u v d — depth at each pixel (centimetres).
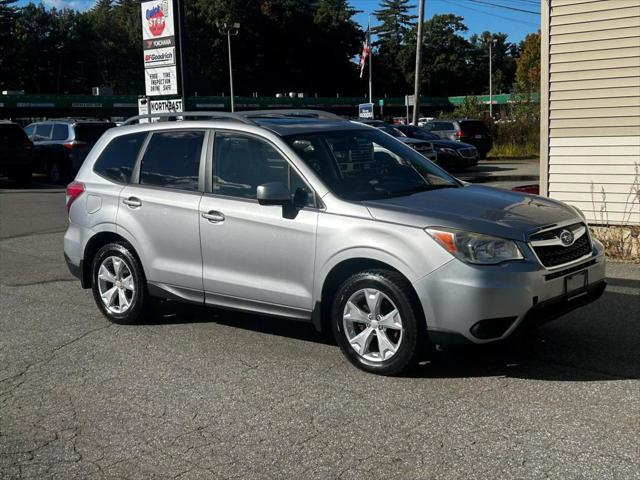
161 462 419
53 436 459
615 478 379
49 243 1208
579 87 978
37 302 809
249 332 664
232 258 605
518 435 432
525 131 3438
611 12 937
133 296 685
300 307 571
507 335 501
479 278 488
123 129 719
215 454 426
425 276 502
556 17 984
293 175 579
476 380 522
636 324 645
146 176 679
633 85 936
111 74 10662
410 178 612
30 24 10588
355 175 589
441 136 3050
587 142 982
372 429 449
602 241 948
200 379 548
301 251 562
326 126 634
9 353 629
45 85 10638
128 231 675
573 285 530
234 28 5678
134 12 10631
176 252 644
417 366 533
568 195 1008
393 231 518
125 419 481
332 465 406
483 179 2223
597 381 513
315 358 585
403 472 394
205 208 619
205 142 641
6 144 2169
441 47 12494
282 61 10431
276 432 452
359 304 545
